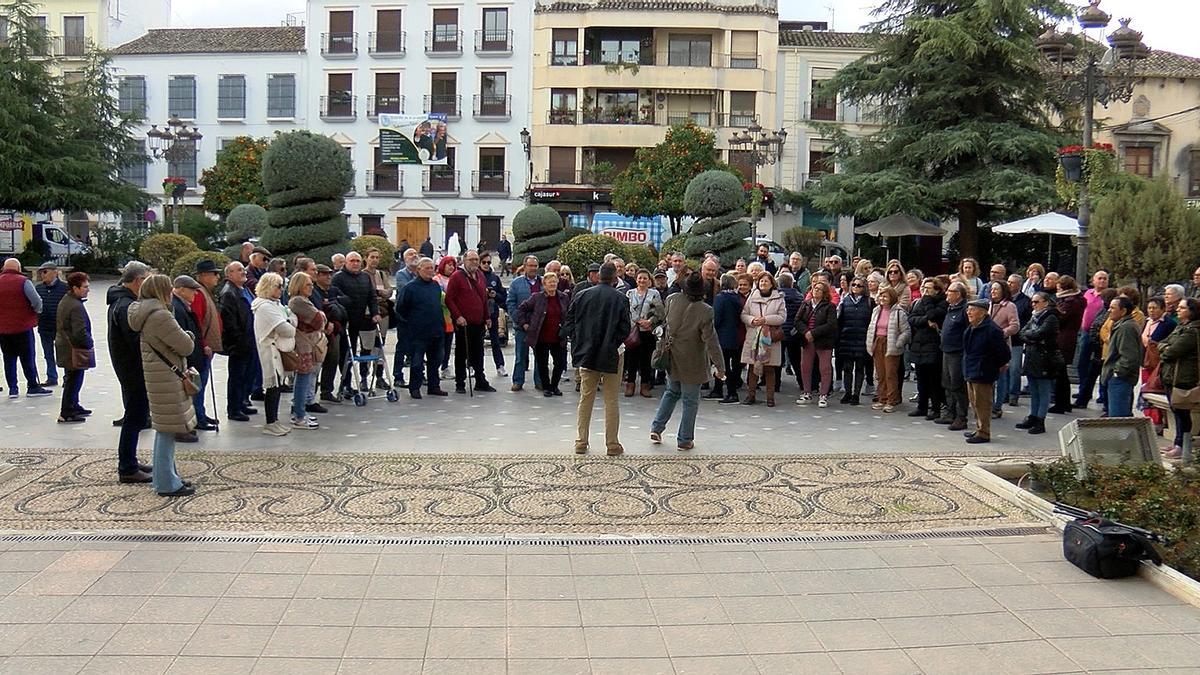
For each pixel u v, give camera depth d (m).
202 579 5.62
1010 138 26.88
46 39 36.91
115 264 35.72
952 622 5.22
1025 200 26.00
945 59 28.09
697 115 43.16
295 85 45.78
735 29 42.31
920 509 7.42
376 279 13.41
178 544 6.24
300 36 47.38
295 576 5.70
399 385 13.16
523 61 44.34
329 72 45.56
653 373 12.99
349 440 9.62
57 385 12.65
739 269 13.72
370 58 45.25
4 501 7.16
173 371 7.25
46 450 8.86
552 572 5.88
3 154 33.25
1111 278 19.05
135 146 40.22
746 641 4.93
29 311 11.73
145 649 4.66
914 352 11.44
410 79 45.16
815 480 8.30
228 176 38.88
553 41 43.75
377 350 12.80
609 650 4.79
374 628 4.98
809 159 42.31
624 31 43.34
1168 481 7.32
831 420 11.39
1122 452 8.02
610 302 9.06
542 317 12.53
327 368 11.71
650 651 4.79
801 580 5.84
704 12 42.16
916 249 33.19
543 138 43.44
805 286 16.00
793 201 37.84
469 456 8.95
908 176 27.70
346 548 6.24
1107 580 5.90
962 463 9.02
